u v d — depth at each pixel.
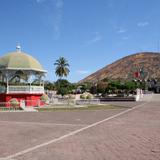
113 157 10.75
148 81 168.12
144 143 13.67
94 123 22.66
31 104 45.22
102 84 102.56
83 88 121.75
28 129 19.31
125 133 17.02
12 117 28.45
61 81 121.75
